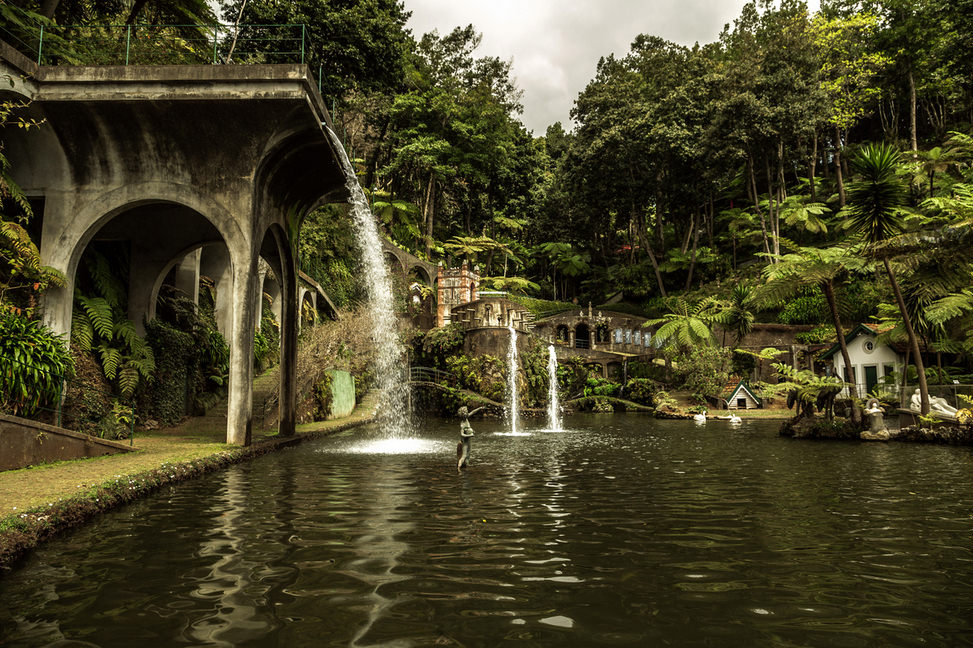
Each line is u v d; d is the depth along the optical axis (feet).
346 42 93.86
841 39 143.33
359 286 123.03
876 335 95.04
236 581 13.80
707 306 137.69
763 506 23.58
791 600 12.65
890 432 55.31
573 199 172.96
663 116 147.74
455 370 118.42
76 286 46.57
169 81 37.86
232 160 41.04
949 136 146.51
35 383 32.65
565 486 28.78
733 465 37.58
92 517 20.70
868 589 13.39
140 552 16.33
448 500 24.70
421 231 181.88
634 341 155.43
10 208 41.16
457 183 183.93
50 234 40.50
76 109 38.68
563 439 59.52
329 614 11.70
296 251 54.44
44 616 11.62
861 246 60.59
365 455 42.52
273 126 39.96
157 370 53.01
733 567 15.08
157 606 12.16
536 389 119.55
